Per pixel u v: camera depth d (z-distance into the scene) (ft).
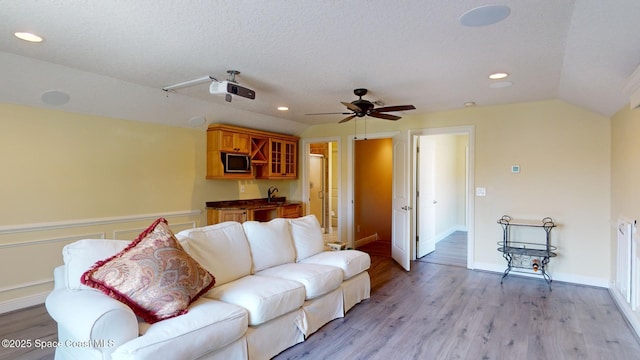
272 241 11.12
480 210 16.15
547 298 12.49
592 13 6.42
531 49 8.82
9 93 10.96
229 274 9.40
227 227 10.19
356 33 8.00
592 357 8.48
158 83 12.36
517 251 14.30
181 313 7.06
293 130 21.42
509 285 13.98
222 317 7.18
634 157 10.23
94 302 6.41
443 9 6.79
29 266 11.73
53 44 8.82
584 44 7.93
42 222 12.03
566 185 14.35
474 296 12.73
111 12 7.04
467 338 9.45
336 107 16.33
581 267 14.14
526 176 15.11
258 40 8.47
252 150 19.27
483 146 16.02
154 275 7.12
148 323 6.82
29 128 11.73
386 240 23.27
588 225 13.97
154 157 15.33
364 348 8.94
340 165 20.57
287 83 12.20
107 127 13.74
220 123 17.46
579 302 12.09
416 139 18.43
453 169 26.25
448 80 11.73
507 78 11.42
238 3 6.62
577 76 10.36
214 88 10.55
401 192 17.08
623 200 11.53
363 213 22.81
